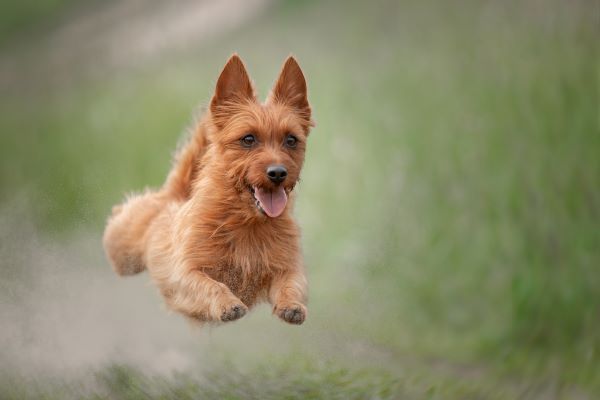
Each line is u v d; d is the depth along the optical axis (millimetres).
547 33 15688
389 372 10352
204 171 8570
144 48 36438
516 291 12234
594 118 13094
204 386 9227
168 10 39219
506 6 18109
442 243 14688
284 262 8477
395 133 18203
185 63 31328
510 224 13406
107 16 42469
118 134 25359
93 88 33094
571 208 12406
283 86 8711
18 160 25922
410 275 14516
